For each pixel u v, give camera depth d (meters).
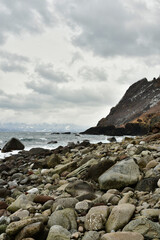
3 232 3.98
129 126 125.62
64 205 4.67
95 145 19.45
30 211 4.84
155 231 3.07
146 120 137.25
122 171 5.85
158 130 23.58
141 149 9.17
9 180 9.91
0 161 17.69
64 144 36.25
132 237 2.98
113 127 131.88
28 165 14.00
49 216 4.34
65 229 3.60
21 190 7.64
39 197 5.47
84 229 3.72
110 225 3.52
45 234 3.61
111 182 5.68
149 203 4.18
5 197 6.95
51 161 11.64
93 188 6.19
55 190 6.74
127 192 5.02
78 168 8.79
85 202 4.60
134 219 3.55
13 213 4.83
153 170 6.02
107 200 4.65
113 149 12.60
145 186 5.14
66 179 8.12
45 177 9.26
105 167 6.98
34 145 34.00
